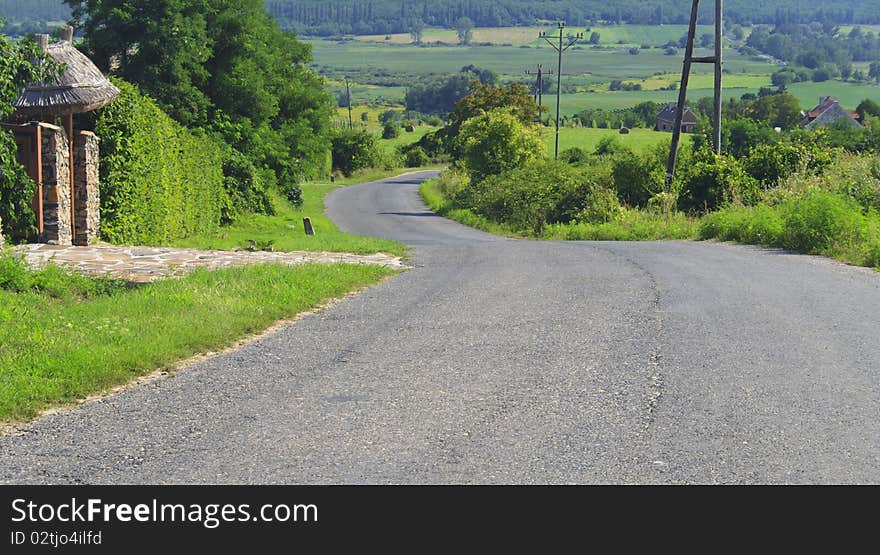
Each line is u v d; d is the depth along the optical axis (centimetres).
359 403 779
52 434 707
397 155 13275
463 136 6806
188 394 815
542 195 4481
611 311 1202
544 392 805
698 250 2169
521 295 1359
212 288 1298
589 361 919
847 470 621
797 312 1173
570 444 670
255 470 631
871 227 1992
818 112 12175
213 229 3103
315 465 638
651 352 955
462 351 972
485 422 722
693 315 1162
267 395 809
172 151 2536
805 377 849
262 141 4188
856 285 1421
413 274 1650
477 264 1839
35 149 1806
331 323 1143
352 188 8600
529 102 9294
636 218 3603
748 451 654
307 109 5356
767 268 1677
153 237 2341
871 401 772
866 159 2822
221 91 3978
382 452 659
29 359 873
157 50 3369
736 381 838
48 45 1966
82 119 2081
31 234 1856
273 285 1336
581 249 2270
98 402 795
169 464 643
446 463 638
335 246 2127
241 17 3931
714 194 3422
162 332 1005
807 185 2841
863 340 1001
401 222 5122
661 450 657
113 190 2119
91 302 1214
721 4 3669
